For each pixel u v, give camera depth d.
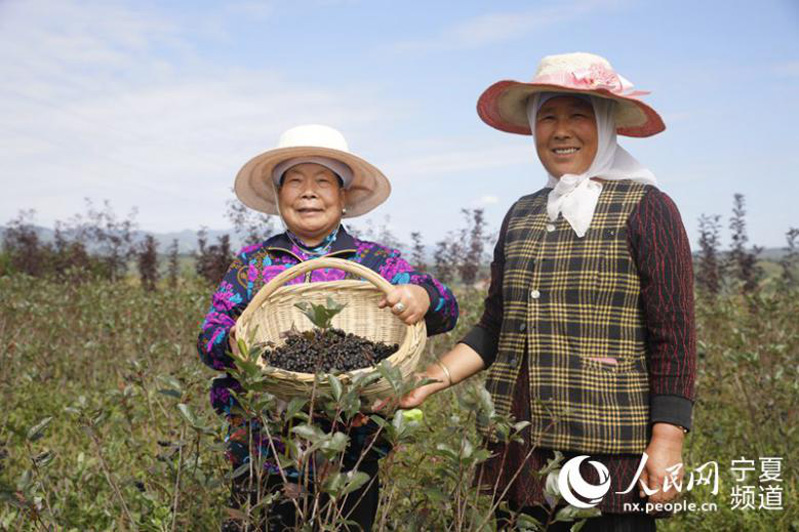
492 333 3.29
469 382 5.50
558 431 2.79
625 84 3.06
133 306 10.08
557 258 2.90
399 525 2.95
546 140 3.04
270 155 3.31
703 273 13.42
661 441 2.70
